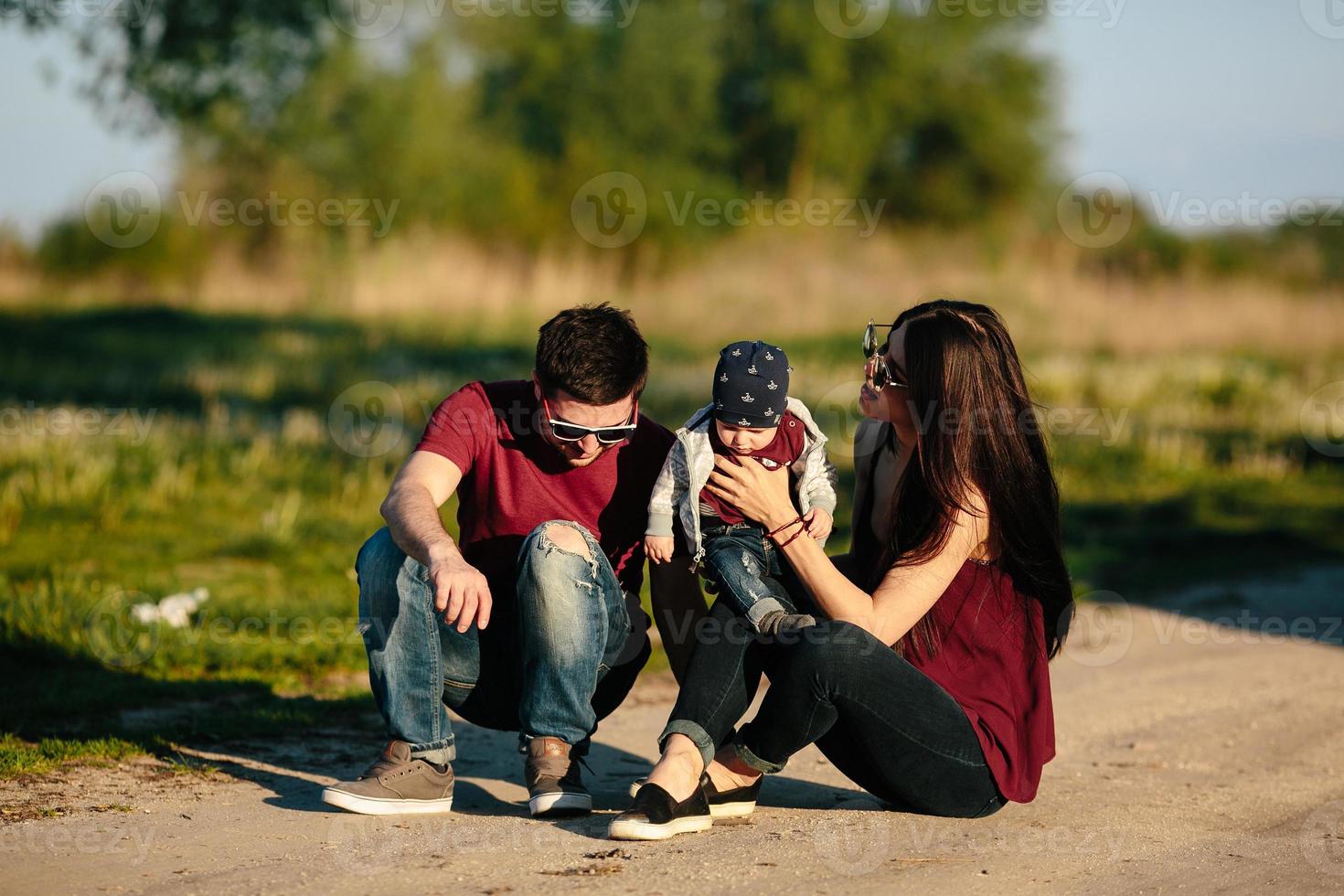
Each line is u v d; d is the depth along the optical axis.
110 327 27.02
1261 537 13.94
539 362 4.38
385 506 4.35
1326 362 28.41
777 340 29.14
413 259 33.38
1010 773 4.15
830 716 4.04
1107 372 24.09
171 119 19.14
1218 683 7.79
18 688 6.54
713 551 4.36
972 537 4.14
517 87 42.22
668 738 4.14
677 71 41.88
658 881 3.57
